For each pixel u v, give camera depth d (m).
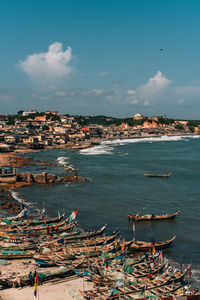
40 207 110.31
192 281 61.28
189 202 117.19
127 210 107.69
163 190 135.50
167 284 58.28
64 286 56.69
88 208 109.62
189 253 74.94
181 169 190.75
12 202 116.31
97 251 69.75
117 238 81.44
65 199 121.12
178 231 88.88
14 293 53.59
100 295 52.69
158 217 97.75
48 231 80.75
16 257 66.94
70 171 180.12
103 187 140.88
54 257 65.44
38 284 57.28
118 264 64.50
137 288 55.25
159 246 76.56
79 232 81.62
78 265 62.81
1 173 152.50
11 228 84.62
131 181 154.25
